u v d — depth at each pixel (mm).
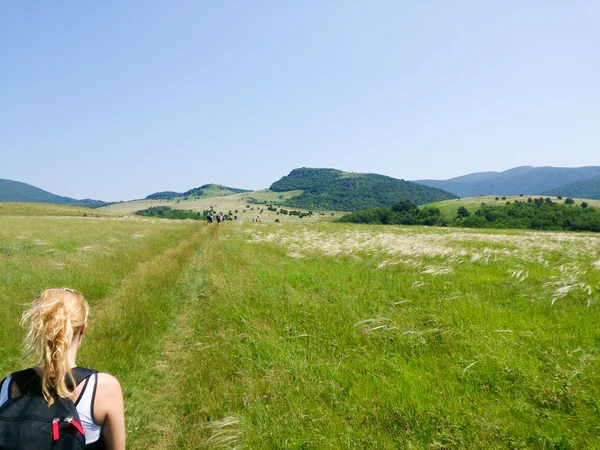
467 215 164625
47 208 102750
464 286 10789
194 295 12070
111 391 2316
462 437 4191
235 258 17547
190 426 5047
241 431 4570
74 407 2148
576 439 4074
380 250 18328
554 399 4809
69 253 17562
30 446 1981
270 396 5367
